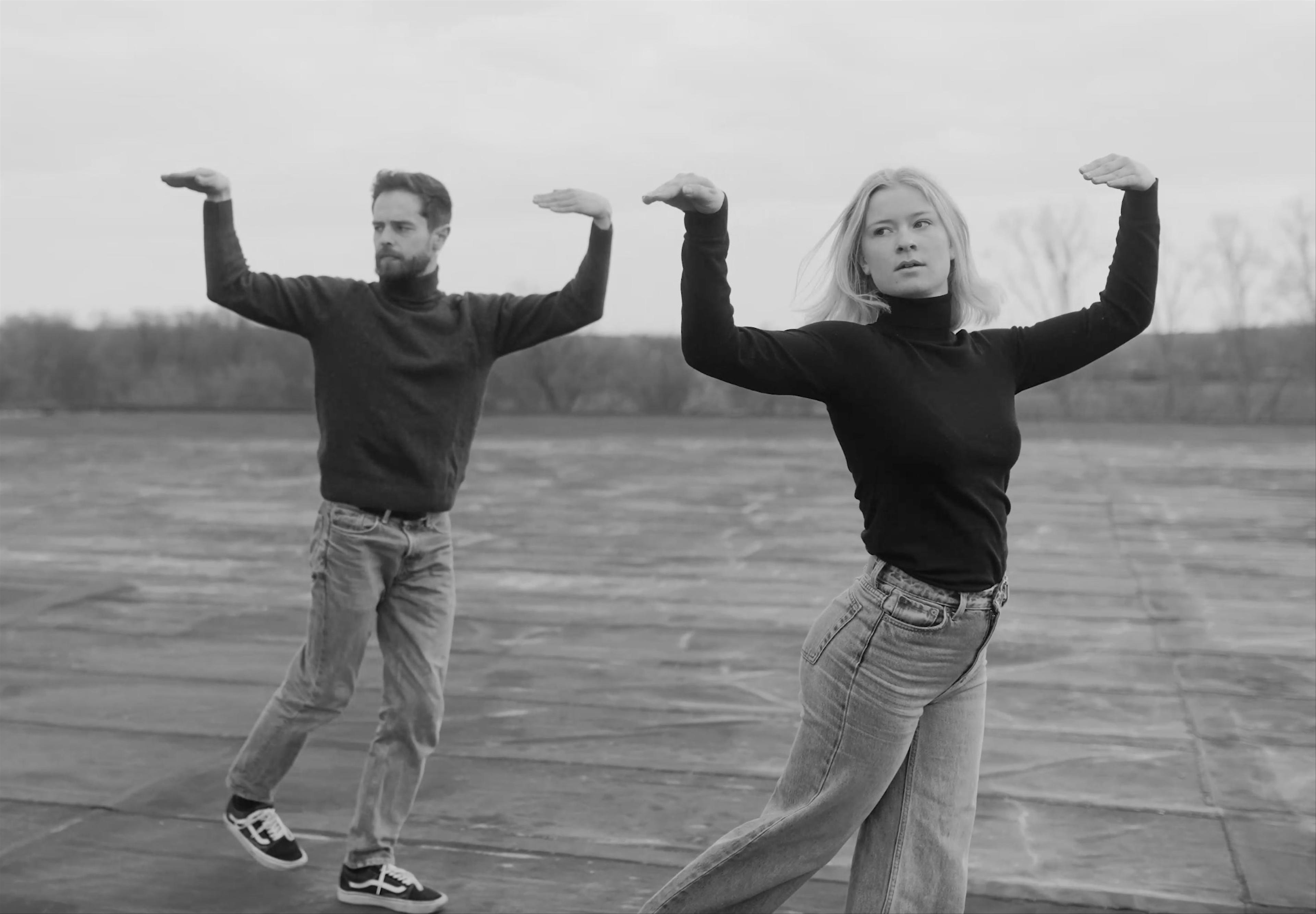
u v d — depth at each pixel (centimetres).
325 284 365
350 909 367
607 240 368
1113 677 654
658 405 3072
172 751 527
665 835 433
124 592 893
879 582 263
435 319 362
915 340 268
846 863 407
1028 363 279
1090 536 1159
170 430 2600
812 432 2577
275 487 1587
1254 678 652
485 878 395
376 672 664
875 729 262
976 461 258
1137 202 285
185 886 384
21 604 851
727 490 1546
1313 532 1176
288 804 460
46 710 592
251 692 628
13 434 2527
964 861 271
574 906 373
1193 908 373
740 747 535
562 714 586
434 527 366
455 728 562
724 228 250
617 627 778
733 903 270
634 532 1187
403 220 357
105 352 3183
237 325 3192
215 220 352
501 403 3111
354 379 356
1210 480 1667
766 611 828
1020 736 550
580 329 370
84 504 1407
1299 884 390
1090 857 412
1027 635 752
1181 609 828
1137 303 281
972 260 278
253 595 883
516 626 783
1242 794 474
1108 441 2405
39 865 400
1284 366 2950
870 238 271
